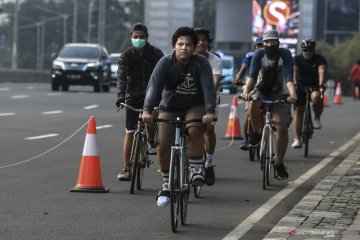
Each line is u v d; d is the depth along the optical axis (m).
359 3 171.38
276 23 106.25
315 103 30.06
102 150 29.50
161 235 15.65
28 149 28.75
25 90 69.38
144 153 20.89
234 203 19.30
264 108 23.05
